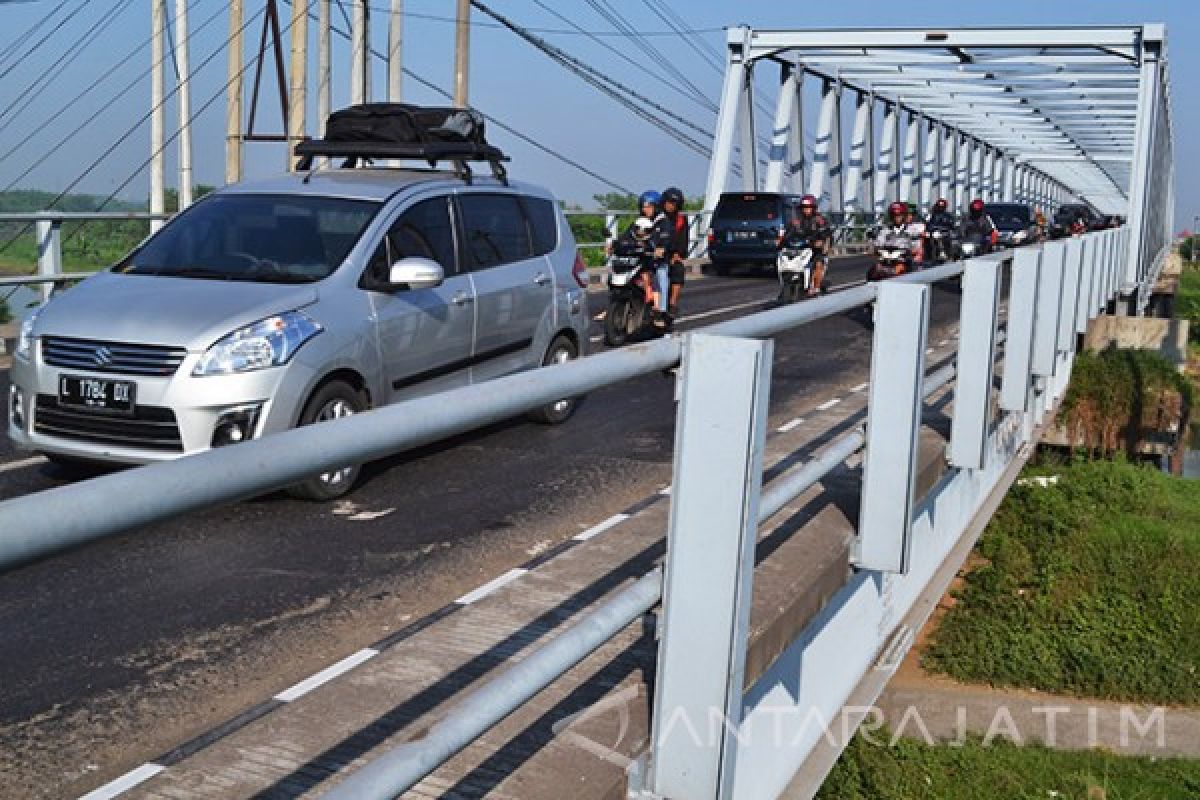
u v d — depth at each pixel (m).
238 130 24.92
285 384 6.59
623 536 5.21
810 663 4.29
